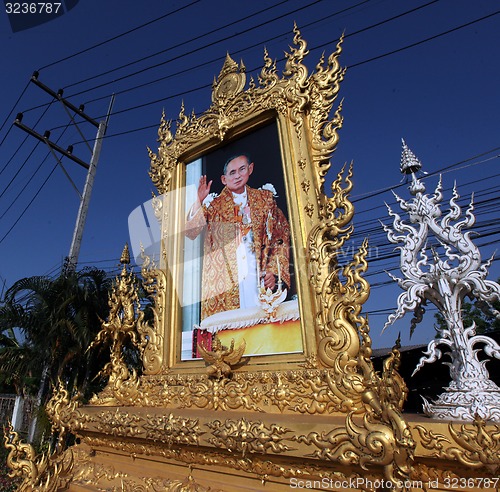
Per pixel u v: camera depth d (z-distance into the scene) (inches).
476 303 76.6
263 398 92.5
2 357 320.8
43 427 276.5
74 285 309.0
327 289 91.0
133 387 127.3
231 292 118.8
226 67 145.3
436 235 81.6
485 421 57.9
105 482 107.0
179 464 97.6
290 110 118.6
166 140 159.5
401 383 78.7
